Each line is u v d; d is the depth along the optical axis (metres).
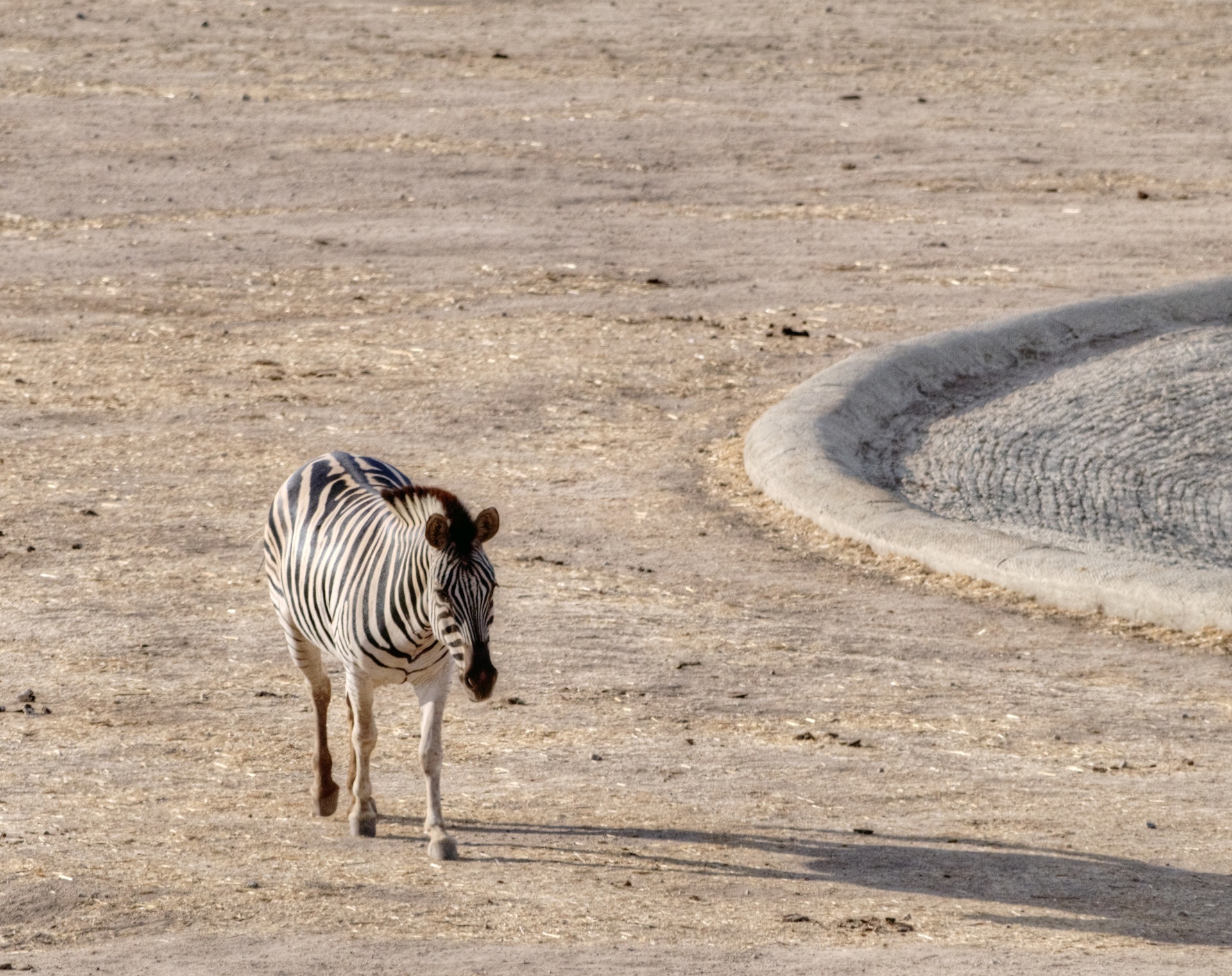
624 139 115.75
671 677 41.75
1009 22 146.25
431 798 29.41
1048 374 73.00
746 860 29.55
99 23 143.88
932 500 57.94
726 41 139.75
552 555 52.78
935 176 108.25
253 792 33.09
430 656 28.38
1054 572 48.75
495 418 68.75
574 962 23.28
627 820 31.81
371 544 28.81
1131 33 142.25
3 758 34.78
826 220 100.06
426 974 22.66
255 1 151.88
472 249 95.06
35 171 109.19
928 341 73.12
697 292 87.38
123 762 34.75
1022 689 41.50
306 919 25.39
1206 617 45.50
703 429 67.62
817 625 46.62
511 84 128.25
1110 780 35.12
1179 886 28.78
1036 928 26.22
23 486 59.47
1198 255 91.88
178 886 26.95
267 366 76.06
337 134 116.88
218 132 117.38
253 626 45.38
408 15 147.75
